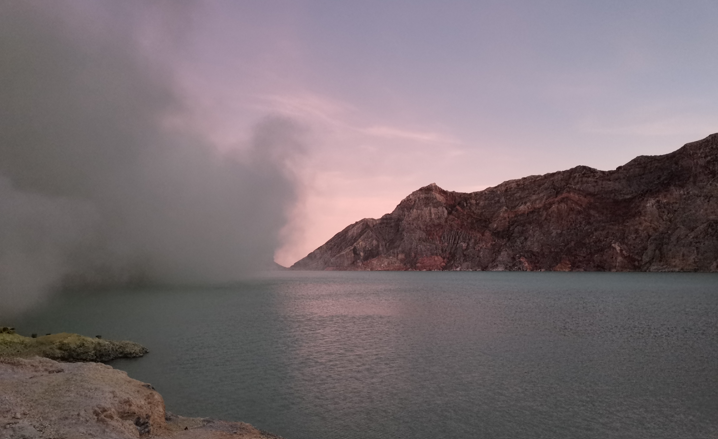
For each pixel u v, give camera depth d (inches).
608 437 832.3
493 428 873.5
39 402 608.4
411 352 1603.1
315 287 6752.0
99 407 606.2
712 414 944.9
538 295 4623.5
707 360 1443.2
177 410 963.3
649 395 1076.5
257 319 2659.9
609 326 2257.6
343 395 1078.4
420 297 4549.7
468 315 2859.3
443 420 913.5
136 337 1940.2
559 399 1050.7
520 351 1620.3
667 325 2261.3
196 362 1435.8
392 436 829.2
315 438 817.5
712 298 3868.1
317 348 1684.3
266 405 999.0
